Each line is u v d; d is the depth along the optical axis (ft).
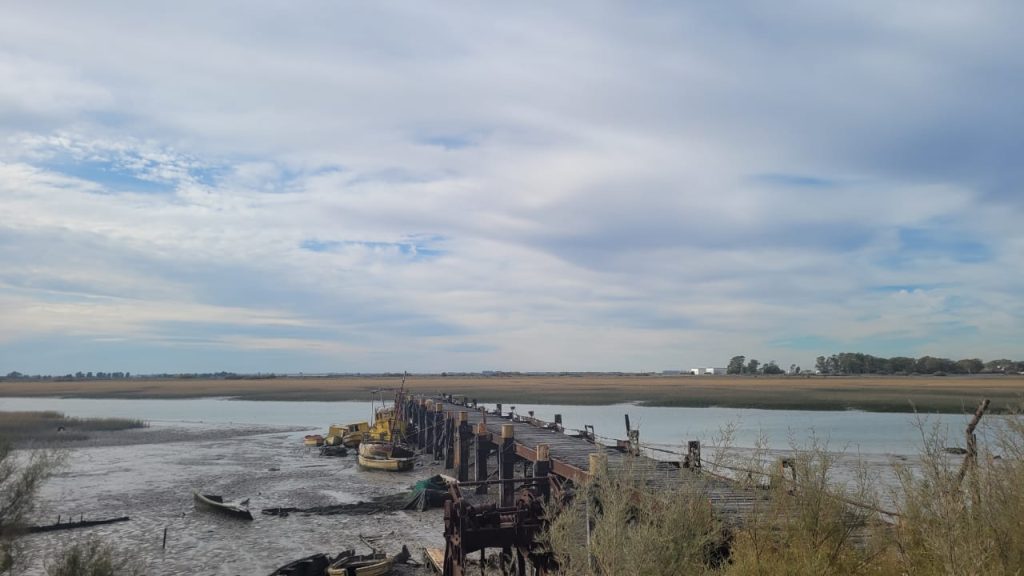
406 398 252.62
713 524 37.42
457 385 631.15
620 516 36.42
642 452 58.23
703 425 223.30
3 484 55.72
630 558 33.42
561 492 60.03
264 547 93.25
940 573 27.91
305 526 105.19
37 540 95.40
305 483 145.38
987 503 30.30
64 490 135.85
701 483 40.91
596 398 392.68
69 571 55.47
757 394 389.80
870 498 38.86
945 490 29.66
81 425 258.57
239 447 208.95
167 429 263.08
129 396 532.32
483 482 67.67
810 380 611.06
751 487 39.14
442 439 177.17
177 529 103.35
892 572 31.89
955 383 466.70
